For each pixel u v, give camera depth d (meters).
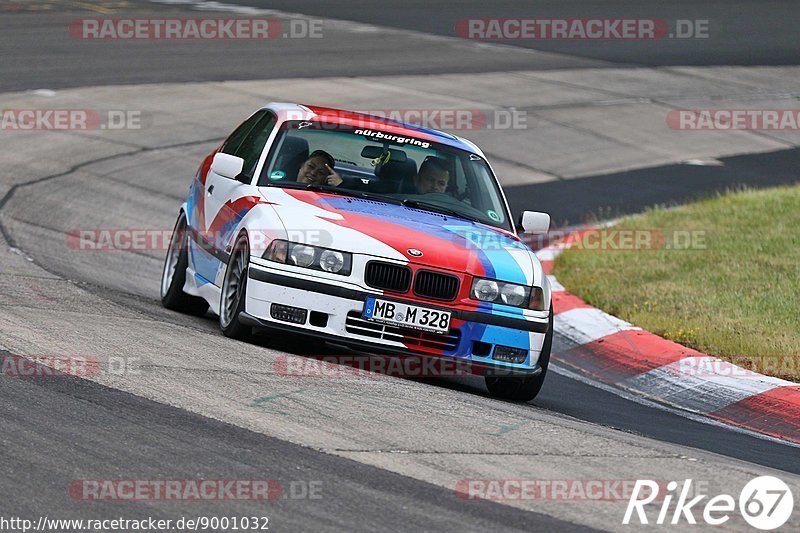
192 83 60.50
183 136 50.97
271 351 21.11
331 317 20.48
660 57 84.88
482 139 57.62
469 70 73.25
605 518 13.72
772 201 44.59
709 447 19.45
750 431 21.97
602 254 37.22
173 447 14.77
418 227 21.84
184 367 18.77
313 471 14.34
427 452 15.62
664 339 27.52
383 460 15.07
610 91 72.50
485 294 20.92
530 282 21.41
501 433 17.09
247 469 14.20
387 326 20.55
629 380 25.94
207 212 24.84
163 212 40.47
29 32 68.62
